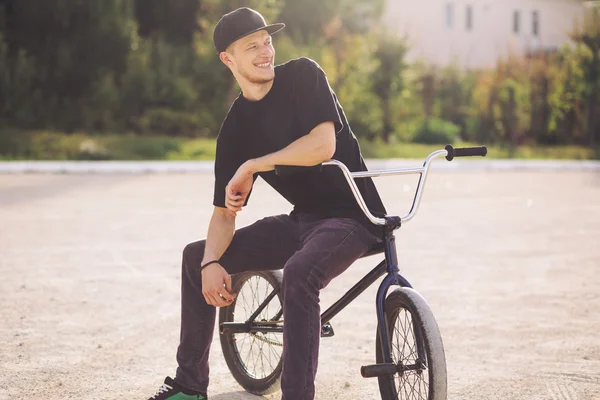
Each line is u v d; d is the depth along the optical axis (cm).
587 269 862
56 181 1892
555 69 3656
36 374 503
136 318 643
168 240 1034
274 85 410
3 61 2988
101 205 1416
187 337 433
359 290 416
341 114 421
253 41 399
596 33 3616
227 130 426
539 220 1267
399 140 3547
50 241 1020
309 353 383
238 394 473
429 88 4016
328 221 411
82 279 788
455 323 636
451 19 5278
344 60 3350
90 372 509
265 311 475
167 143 2861
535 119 3622
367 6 4156
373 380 499
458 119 4031
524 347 568
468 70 4359
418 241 1055
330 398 468
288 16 3847
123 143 2836
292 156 392
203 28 3384
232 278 490
